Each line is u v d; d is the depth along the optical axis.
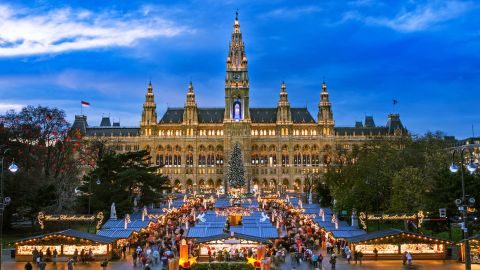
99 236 77.50
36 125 126.44
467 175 85.50
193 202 157.12
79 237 73.75
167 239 85.88
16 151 117.06
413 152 131.38
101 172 122.88
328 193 145.12
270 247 75.12
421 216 82.56
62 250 74.25
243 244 73.88
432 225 86.94
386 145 142.38
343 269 66.81
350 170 132.88
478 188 83.75
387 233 75.44
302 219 116.75
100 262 72.88
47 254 72.00
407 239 74.06
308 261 74.31
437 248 73.94
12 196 100.50
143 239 89.56
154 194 128.00
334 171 154.25
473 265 68.44
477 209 83.88
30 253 73.50
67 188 123.88
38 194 102.81
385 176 115.00
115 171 126.12
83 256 72.81
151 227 99.00
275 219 112.00
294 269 65.44
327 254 80.94
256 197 188.50
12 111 148.62
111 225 92.19
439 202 84.94
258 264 58.47
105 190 112.31
